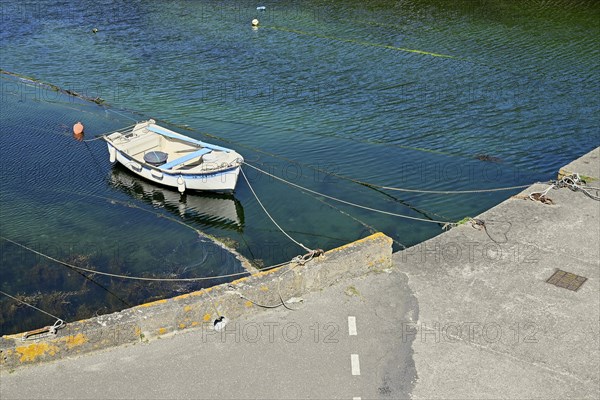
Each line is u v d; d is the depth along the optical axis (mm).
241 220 17359
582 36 32438
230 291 9930
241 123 23281
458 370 9133
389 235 16312
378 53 30672
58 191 19000
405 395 8656
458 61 29359
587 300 10680
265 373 8969
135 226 17219
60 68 29641
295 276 10375
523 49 30781
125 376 8875
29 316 13336
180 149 20656
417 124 22984
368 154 20750
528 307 10500
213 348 9414
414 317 10195
